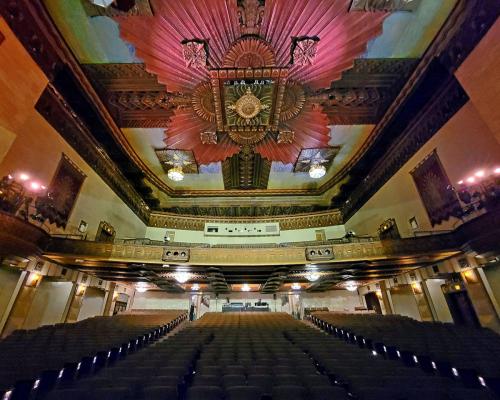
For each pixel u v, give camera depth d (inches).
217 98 339.3
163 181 596.7
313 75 313.6
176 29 263.7
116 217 478.0
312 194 652.1
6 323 276.4
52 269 344.2
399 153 413.4
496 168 246.4
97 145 406.9
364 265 396.2
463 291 337.7
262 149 447.8
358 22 261.4
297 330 305.4
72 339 230.5
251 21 263.1
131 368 138.5
